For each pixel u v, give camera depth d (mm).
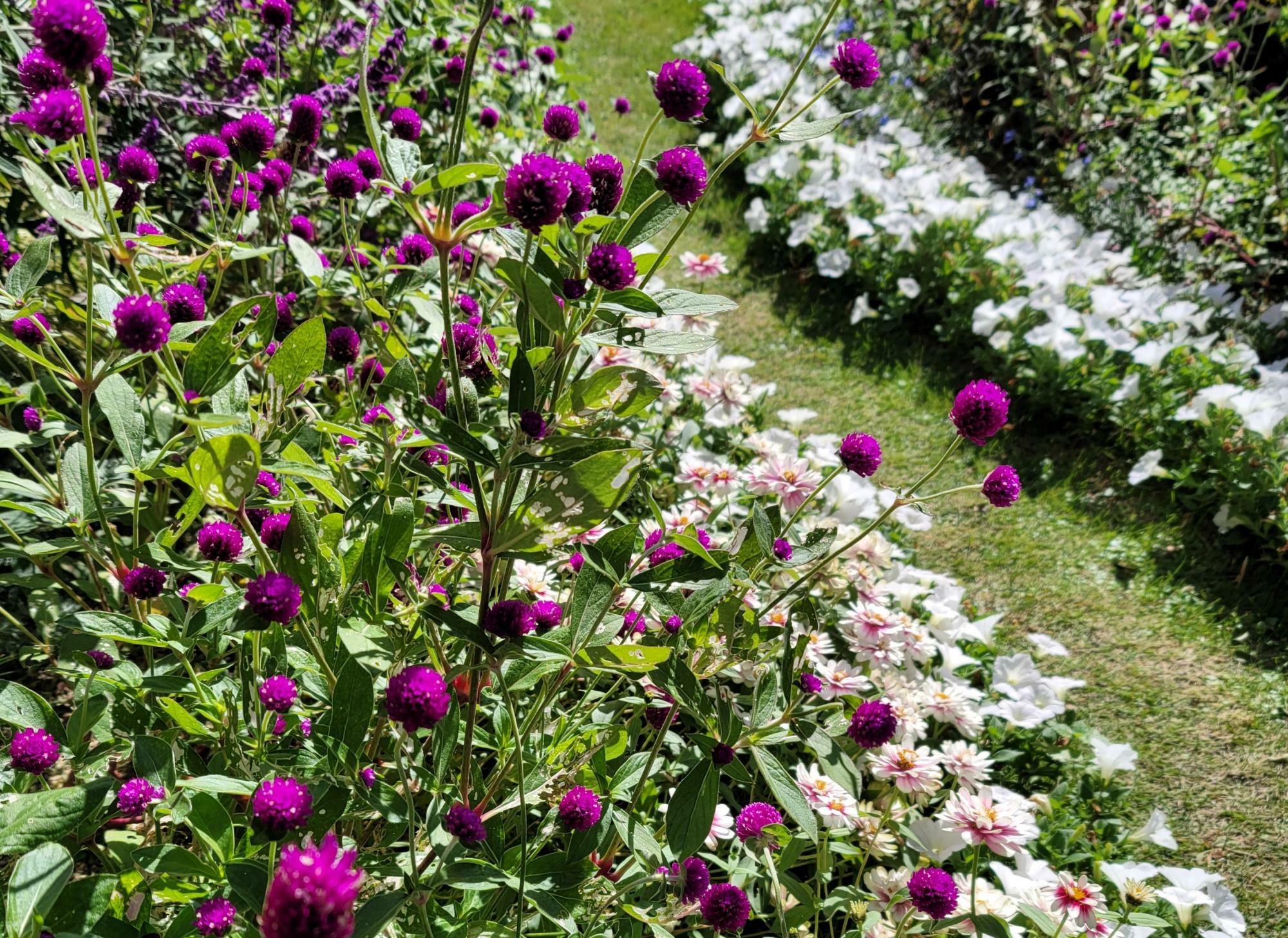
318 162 3365
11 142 2062
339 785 1248
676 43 8664
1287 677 3533
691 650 1767
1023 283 5109
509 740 1685
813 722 1588
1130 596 3898
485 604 1350
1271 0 6582
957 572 3961
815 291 5781
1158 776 3127
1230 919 2295
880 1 8320
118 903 1390
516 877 1381
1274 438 4035
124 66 2850
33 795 1233
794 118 1424
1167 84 6367
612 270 1236
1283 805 3049
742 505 3385
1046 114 6867
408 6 4430
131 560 1834
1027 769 3006
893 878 2084
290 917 744
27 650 1945
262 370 2113
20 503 1620
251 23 3602
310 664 1527
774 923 2025
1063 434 4781
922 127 7324
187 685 1486
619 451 1223
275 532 1565
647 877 1617
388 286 2221
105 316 1720
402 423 1820
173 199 3018
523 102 5422
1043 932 2055
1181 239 5680
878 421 4742
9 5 2402
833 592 2750
